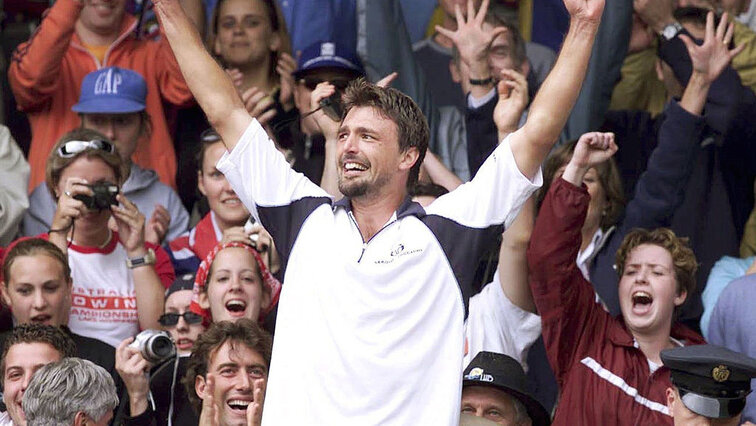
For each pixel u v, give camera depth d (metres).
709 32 24.56
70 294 22.83
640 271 21.31
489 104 25.47
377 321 14.66
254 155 15.52
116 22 28.14
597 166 24.16
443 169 24.66
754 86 28.41
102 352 22.61
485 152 25.55
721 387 16.06
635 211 24.45
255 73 28.50
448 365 14.71
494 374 19.75
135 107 27.00
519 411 19.91
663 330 21.23
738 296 21.91
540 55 29.33
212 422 19.83
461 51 25.61
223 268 22.50
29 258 22.19
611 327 20.81
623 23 28.05
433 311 14.78
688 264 21.38
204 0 29.81
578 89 15.21
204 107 15.69
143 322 23.52
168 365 21.22
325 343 14.67
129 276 23.92
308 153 26.17
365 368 14.54
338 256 14.90
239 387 20.08
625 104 29.03
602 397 20.20
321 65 26.47
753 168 26.92
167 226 25.97
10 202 25.58
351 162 15.05
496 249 22.73
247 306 22.44
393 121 15.05
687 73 26.45
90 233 23.77
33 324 20.73
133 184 26.92
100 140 24.11
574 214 20.17
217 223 25.48
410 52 28.47
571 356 20.67
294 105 27.69
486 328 21.27
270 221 15.41
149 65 28.42
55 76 27.38
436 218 15.09
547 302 20.55
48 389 18.19
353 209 15.30
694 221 26.72
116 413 20.75
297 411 14.64
